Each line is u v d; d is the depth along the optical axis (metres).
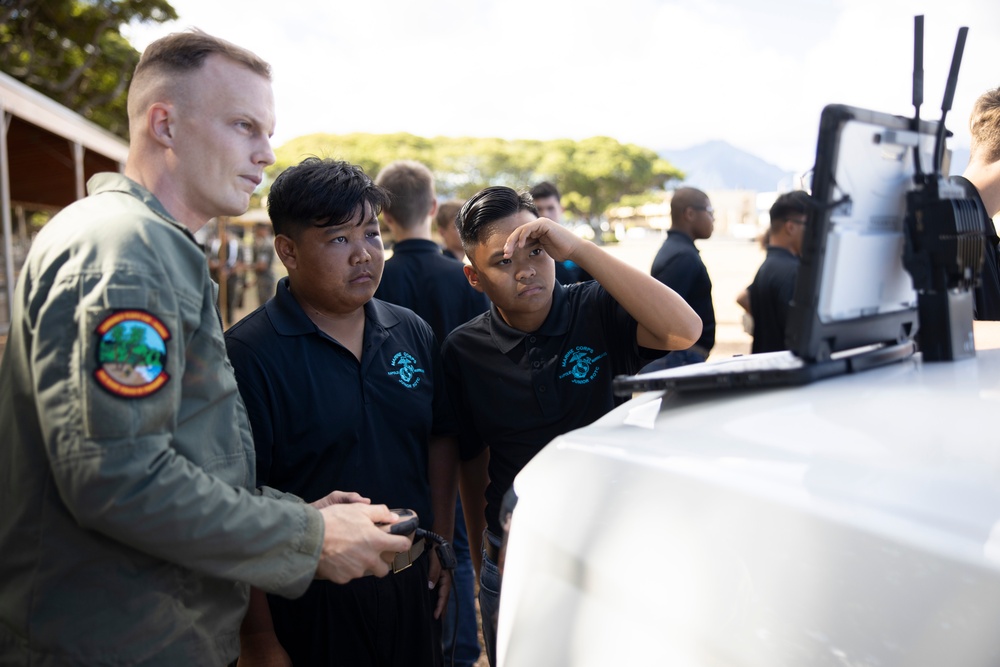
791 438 0.91
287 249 1.82
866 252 1.10
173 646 1.28
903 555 0.68
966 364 1.17
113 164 19.19
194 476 1.21
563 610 0.92
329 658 1.78
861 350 1.20
